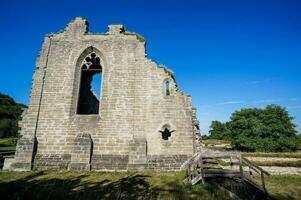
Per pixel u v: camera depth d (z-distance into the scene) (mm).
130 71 18203
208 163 17484
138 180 13344
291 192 12172
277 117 34656
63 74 18359
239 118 36375
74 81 18281
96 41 19078
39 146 16781
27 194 10586
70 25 19578
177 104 17547
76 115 17469
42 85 18016
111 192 10977
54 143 16812
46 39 19188
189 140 16875
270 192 12148
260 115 35219
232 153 12305
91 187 11844
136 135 16781
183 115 17344
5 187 11719
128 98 17625
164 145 16688
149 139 16766
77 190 11289
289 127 33562
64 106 17594
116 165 16109
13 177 13969
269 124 34156
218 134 67500
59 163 16297
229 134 37312
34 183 12562
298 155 18500
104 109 17438
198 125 17344
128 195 10516
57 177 13984
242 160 12234
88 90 22172
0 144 40188
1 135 57344
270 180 14727
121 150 16594
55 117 17328
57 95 17844
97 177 14062
